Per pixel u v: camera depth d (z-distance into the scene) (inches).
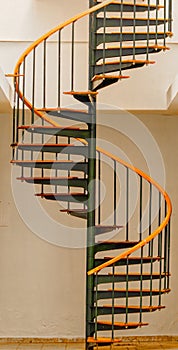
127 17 320.8
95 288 295.9
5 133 352.5
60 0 331.3
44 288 347.9
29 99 329.7
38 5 330.6
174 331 347.6
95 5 305.1
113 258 290.8
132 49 293.4
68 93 291.1
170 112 344.8
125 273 323.3
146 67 333.4
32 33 329.1
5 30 328.8
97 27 297.0
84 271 349.1
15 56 328.8
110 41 297.1
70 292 347.9
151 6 297.6
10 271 347.9
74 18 291.1
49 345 336.5
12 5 330.0
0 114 353.1
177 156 354.9
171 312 347.6
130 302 346.9
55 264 349.1
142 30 331.0
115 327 292.4
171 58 333.1
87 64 331.0
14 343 341.1
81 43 331.6
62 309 347.9
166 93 333.1
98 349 323.9
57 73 329.7
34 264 348.8
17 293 347.6
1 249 348.8
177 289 347.9
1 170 351.9
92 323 293.3
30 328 346.6
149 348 325.4
